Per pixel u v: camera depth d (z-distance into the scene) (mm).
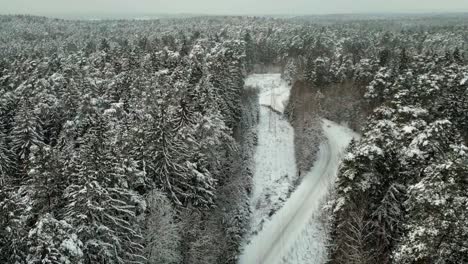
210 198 43406
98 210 27516
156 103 56000
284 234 48156
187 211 39438
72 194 27625
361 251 32125
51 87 66312
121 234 31375
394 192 33344
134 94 62562
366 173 33844
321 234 46531
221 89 65312
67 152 38375
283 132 81562
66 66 79312
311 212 52094
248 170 62031
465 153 24828
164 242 34156
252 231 49062
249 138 73875
